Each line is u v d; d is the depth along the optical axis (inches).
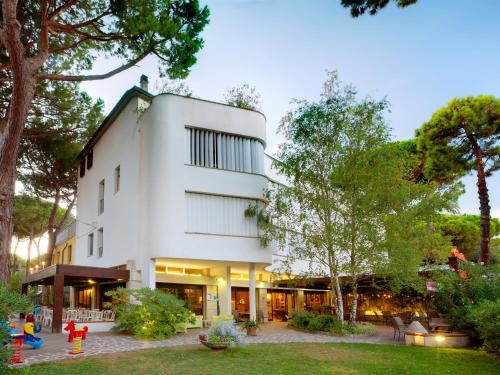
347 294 997.2
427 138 900.6
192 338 599.8
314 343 569.6
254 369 393.1
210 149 769.6
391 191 647.1
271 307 1053.2
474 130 839.1
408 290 828.0
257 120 820.0
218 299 902.4
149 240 702.5
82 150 1087.0
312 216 717.3
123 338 592.4
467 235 1293.1
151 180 721.0
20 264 2383.1
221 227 747.4
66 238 1349.7
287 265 772.0
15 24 514.9
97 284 957.2
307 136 700.7
